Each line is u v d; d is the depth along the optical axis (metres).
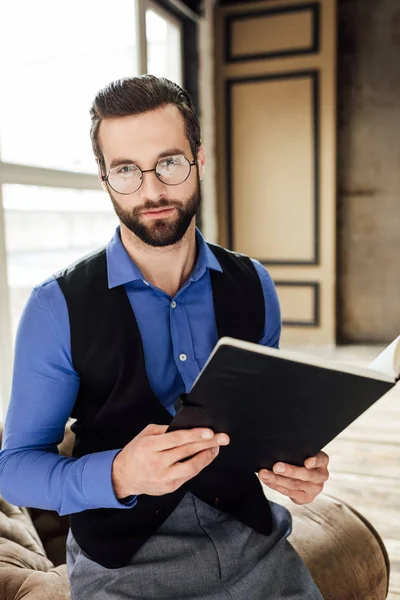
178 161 0.92
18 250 2.66
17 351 0.95
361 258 5.09
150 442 0.77
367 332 5.17
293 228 4.84
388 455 2.87
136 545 0.91
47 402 0.95
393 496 2.44
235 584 0.89
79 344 0.95
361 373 0.68
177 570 0.88
